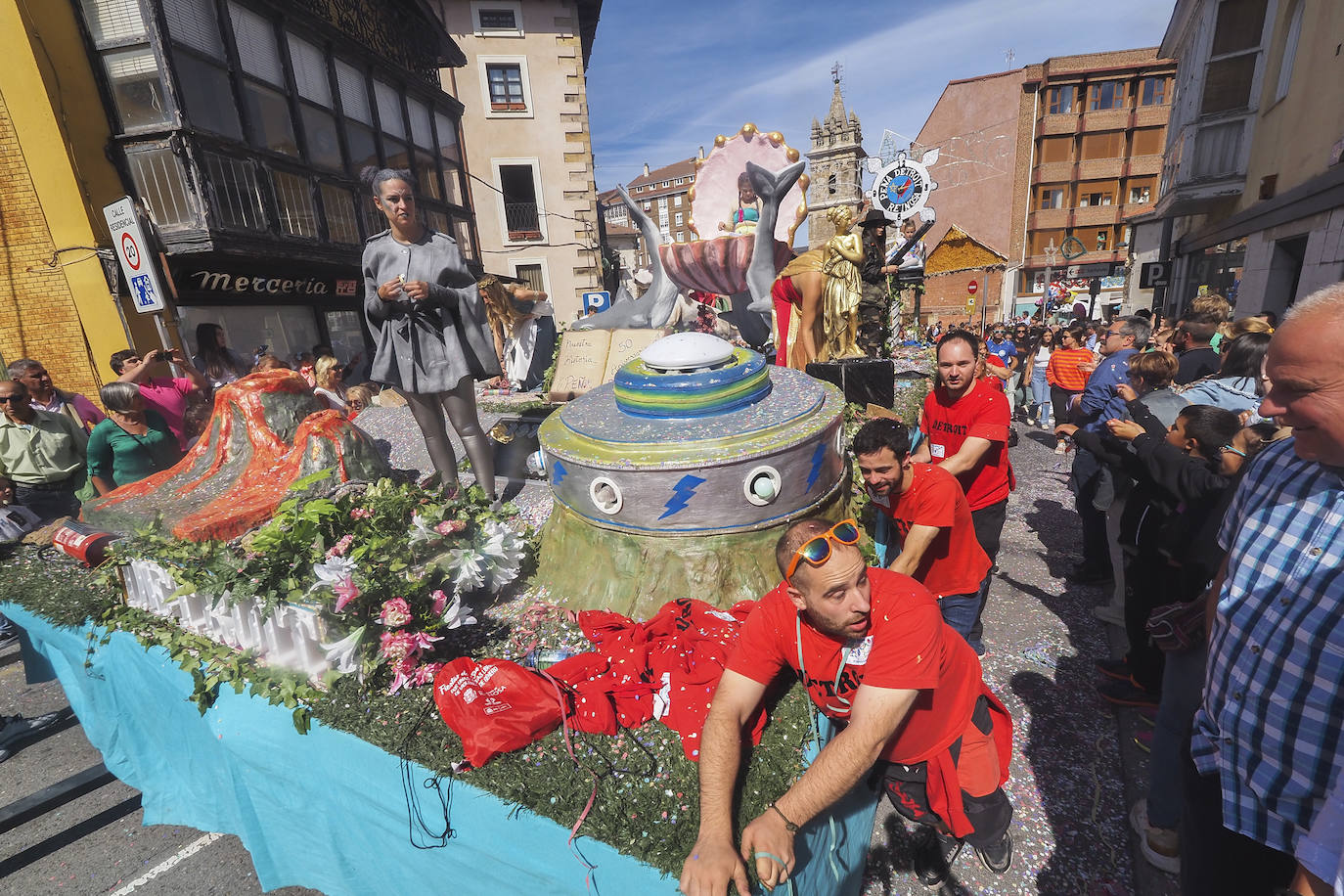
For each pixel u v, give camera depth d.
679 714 1.73
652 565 2.45
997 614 3.59
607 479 2.42
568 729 1.71
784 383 3.01
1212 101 10.73
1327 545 1.10
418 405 3.32
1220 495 1.95
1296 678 1.12
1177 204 11.93
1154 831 1.96
